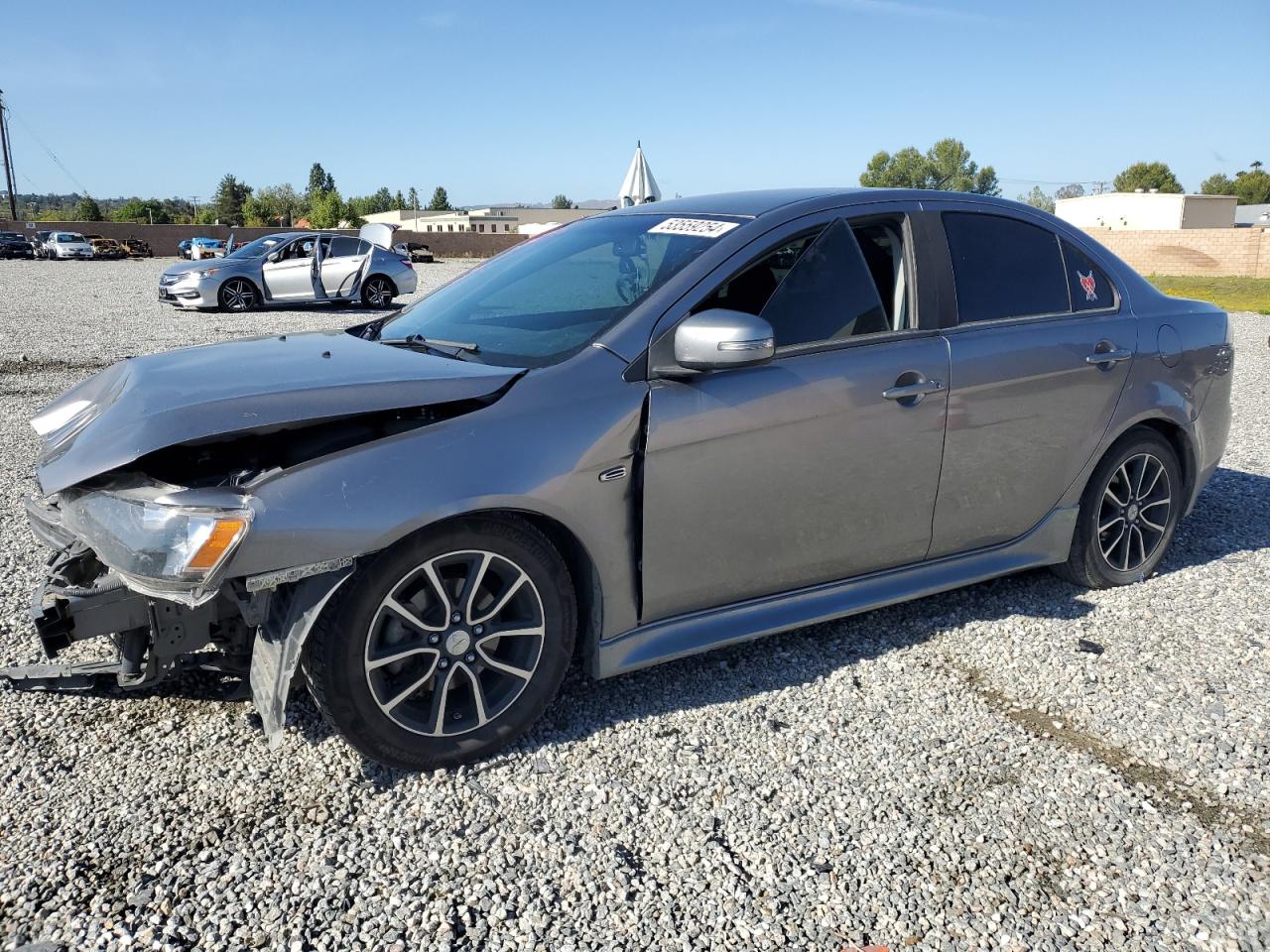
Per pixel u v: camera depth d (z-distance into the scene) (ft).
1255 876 7.98
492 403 9.12
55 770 9.20
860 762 9.55
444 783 9.09
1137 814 8.78
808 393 10.34
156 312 54.34
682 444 9.70
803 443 10.40
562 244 12.35
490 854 8.11
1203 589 13.88
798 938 7.23
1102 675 11.32
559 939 7.18
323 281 56.54
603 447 9.30
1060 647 12.03
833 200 11.25
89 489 8.60
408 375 9.11
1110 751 9.80
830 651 11.89
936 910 7.54
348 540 8.19
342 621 8.44
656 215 11.87
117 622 8.52
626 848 8.22
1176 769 9.51
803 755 9.64
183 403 8.46
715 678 11.18
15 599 13.07
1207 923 7.44
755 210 11.06
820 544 10.94
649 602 10.05
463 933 7.23
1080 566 13.56
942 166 358.84
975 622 12.73
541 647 9.51
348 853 8.09
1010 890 7.78
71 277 91.86
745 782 9.17
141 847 8.13
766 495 10.34
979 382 11.58
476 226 319.68
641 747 9.75
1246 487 19.31
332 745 9.68
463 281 12.98
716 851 8.19
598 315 10.18
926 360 11.21
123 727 9.96
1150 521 14.07
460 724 9.32
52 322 47.67
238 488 8.12
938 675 11.30
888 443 11.01
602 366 9.55
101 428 8.57
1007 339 11.91
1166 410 13.48
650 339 9.72
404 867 7.94
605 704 10.56
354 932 7.22
